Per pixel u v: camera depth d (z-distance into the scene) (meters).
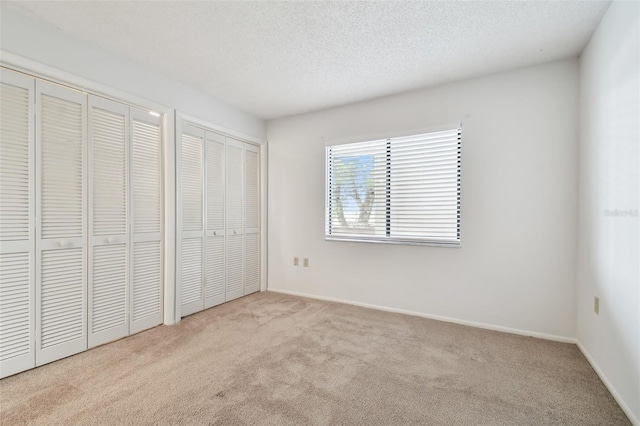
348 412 1.50
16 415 1.45
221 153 3.25
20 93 1.82
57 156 1.99
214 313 2.95
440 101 2.79
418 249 2.91
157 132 2.62
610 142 1.71
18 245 1.82
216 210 3.19
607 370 1.72
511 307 2.53
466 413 1.50
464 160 2.69
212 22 1.88
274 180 3.79
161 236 2.64
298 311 3.03
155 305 2.60
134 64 2.39
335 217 3.42
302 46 2.16
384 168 3.11
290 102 3.24
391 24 1.90
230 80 2.71
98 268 2.21
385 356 2.08
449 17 1.83
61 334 2.01
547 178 2.39
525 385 1.74
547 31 1.96
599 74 1.87
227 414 1.47
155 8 1.75
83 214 2.12
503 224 2.54
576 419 1.46
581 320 2.19
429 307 2.86
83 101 2.12
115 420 1.42
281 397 1.61
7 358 1.78
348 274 3.30
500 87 2.54
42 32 1.87
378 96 3.06
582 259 2.17
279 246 3.77
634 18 1.45
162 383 1.73
